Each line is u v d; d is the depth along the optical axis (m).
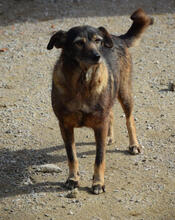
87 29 7.10
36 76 12.21
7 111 10.38
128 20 15.61
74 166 7.46
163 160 8.16
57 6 17.19
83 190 7.31
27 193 7.27
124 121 9.86
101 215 6.55
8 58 13.40
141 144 8.79
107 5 17.09
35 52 13.71
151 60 12.87
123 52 8.65
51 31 15.09
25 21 16.09
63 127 7.40
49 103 10.77
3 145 8.98
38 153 8.67
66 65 7.02
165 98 10.69
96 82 6.95
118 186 7.38
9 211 6.78
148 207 6.72
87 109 7.08
